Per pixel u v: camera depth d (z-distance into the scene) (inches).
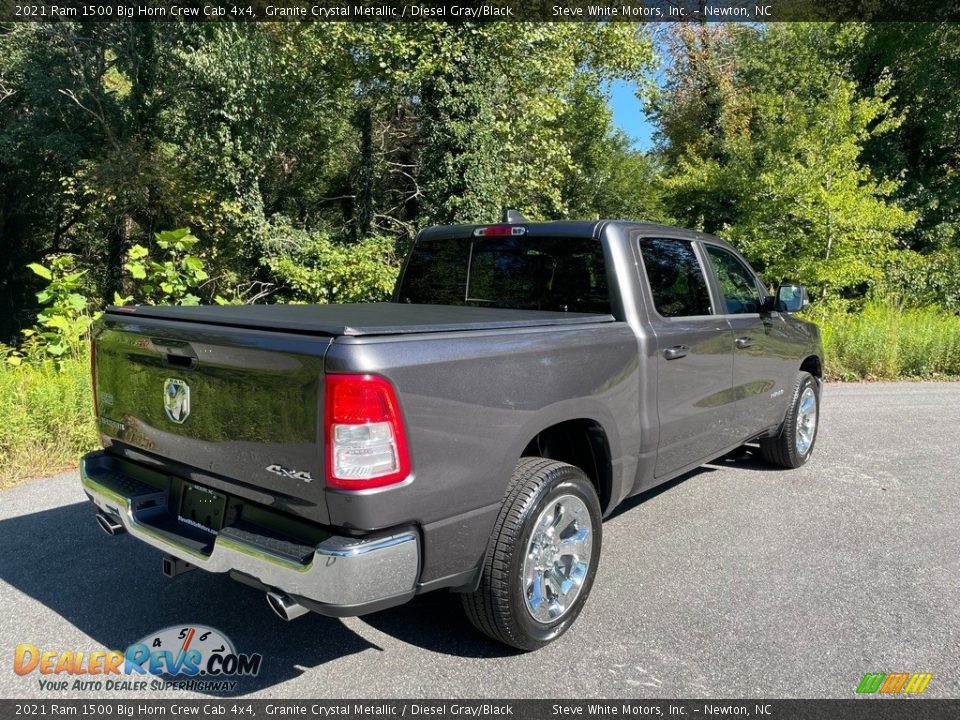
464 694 111.3
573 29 634.8
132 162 636.7
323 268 584.7
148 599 140.6
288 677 115.6
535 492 116.3
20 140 660.7
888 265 676.1
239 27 619.2
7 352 312.0
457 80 570.3
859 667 119.0
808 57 742.5
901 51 779.4
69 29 643.5
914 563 160.6
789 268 578.9
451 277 180.5
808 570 156.3
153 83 663.1
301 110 683.4
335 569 94.3
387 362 97.0
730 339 179.3
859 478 224.8
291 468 100.0
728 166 780.6
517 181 665.0
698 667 118.9
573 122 916.6
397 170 802.2
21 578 147.9
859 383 433.1
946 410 339.0
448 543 106.4
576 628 131.2
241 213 615.2
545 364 121.2
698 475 227.1
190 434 114.7
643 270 154.9
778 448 226.8
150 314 124.3
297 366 97.9
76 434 230.5
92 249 761.0
